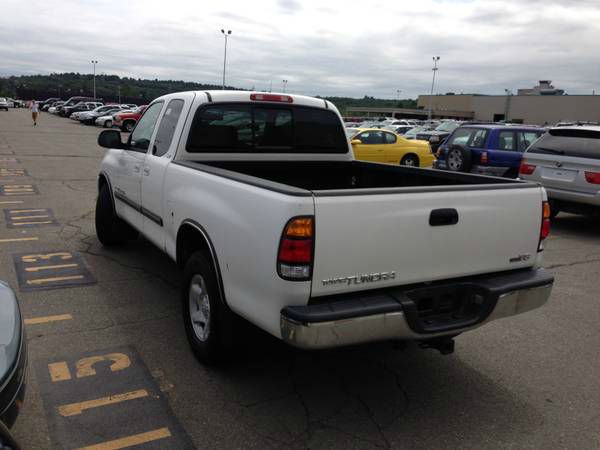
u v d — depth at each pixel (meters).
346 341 2.73
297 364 3.77
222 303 3.30
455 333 3.12
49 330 4.09
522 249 3.40
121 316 4.42
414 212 2.91
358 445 2.89
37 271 5.44
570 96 68.56
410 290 3.00
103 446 2.78
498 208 3.23
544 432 3.10
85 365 3.59
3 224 7.45
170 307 4.64
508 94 76.19
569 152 8.56
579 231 9.05
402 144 16.98
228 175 3.27
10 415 2.25
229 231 3.12
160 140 4.65
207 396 3.29
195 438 2.88
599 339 4.46
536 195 3.40
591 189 8.23
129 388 3.33
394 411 3.24
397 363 3.88
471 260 3.19
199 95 4.32
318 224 2.65
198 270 3.54
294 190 2.67
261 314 2.88
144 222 4.91
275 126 4.70
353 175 5.17
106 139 5.29
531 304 3.35
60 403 3.13
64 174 12.92
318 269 2.68
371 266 2.83
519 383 3.66
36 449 2.72
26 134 26.78
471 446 2.94
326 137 5.00
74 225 7.52
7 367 2.24
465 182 3.99
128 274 5.45
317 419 3.11
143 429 2.93
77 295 4.83
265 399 3.29
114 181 5.85
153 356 3.76
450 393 3.49
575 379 3.74
